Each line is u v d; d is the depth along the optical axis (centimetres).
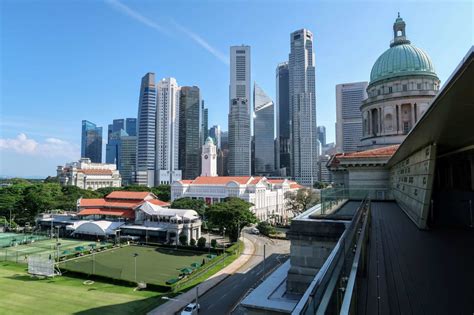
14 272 5719
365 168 4019
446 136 1692
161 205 10138
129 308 4012
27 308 3947
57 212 12188
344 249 846
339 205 2600
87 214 9888
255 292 2059
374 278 1085
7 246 7900
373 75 7162
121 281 5059
